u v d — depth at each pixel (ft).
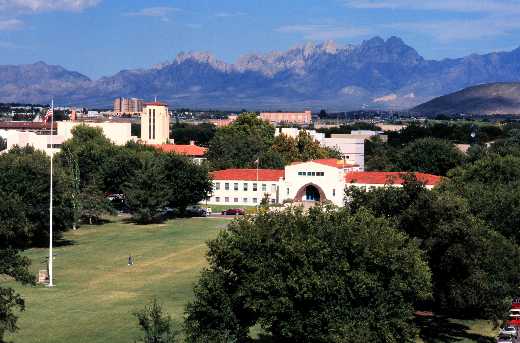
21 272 218.59
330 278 210.79
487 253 270.67
